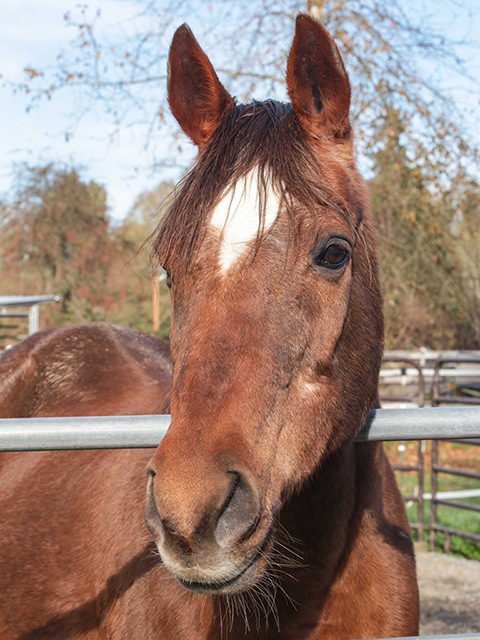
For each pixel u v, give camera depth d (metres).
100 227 18.00
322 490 2.01
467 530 7.16
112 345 3.54
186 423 1.54
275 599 2.05
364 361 1.95
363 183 2.13
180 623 2.12
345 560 2.09
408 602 2.20
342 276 1.79
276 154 1.79
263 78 8.38
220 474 1.49
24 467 3.16
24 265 17.88
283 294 1.69
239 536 1.49
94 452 2.97
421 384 6.62
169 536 1.46
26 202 17.83
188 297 1.73
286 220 1.73
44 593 2.65
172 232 1.82
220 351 1.61
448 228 11.48
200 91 2.12
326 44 1.97
